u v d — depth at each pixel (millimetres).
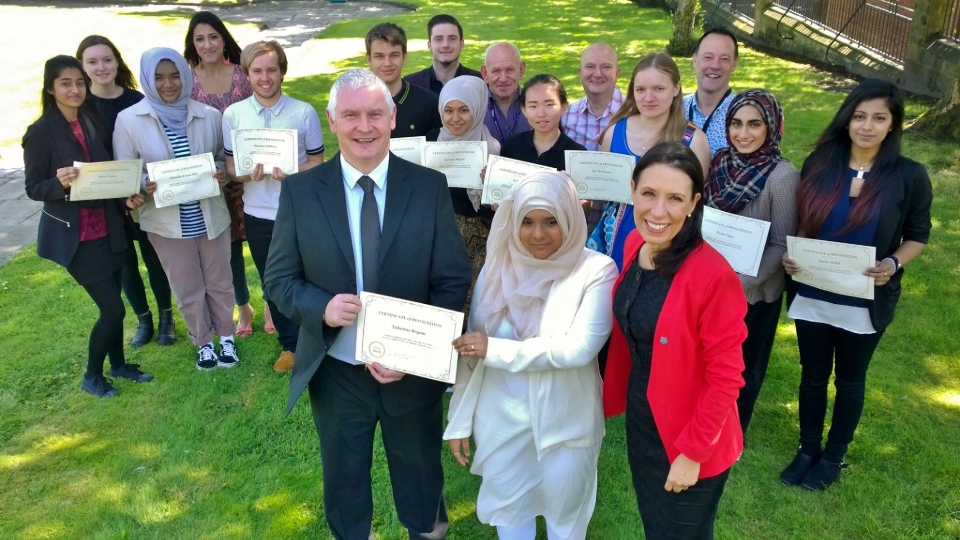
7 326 5523
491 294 2932
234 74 5250
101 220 4305
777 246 3467
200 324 4871
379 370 2766
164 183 4340
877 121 3129
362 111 2625
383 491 3805
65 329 5488
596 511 3641
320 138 4750
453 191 4453
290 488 3805
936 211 6926
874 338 3410
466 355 2760
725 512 3572
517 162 3943
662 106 3801
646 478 2729
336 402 2951
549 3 24891
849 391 3545
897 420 4168
